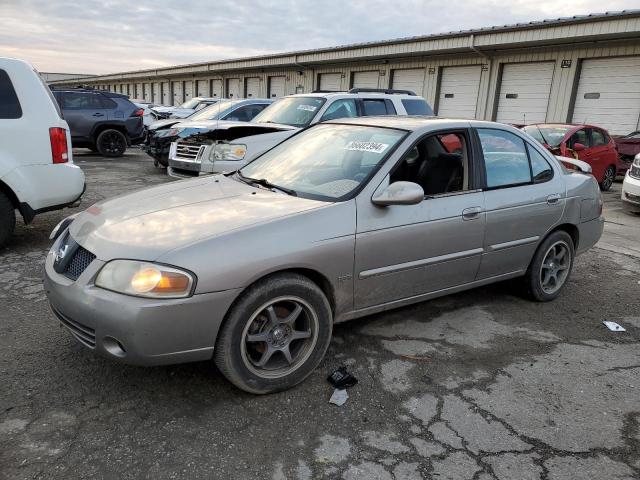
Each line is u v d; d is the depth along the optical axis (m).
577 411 2.98
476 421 2.84
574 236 4.81
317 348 3.12
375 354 3.53
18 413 2.71
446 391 3.12
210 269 2.65
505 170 4.18
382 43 22.52
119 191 9.22
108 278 2.64
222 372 2.86
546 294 4.63
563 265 4.75
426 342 3.75
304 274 3.12
